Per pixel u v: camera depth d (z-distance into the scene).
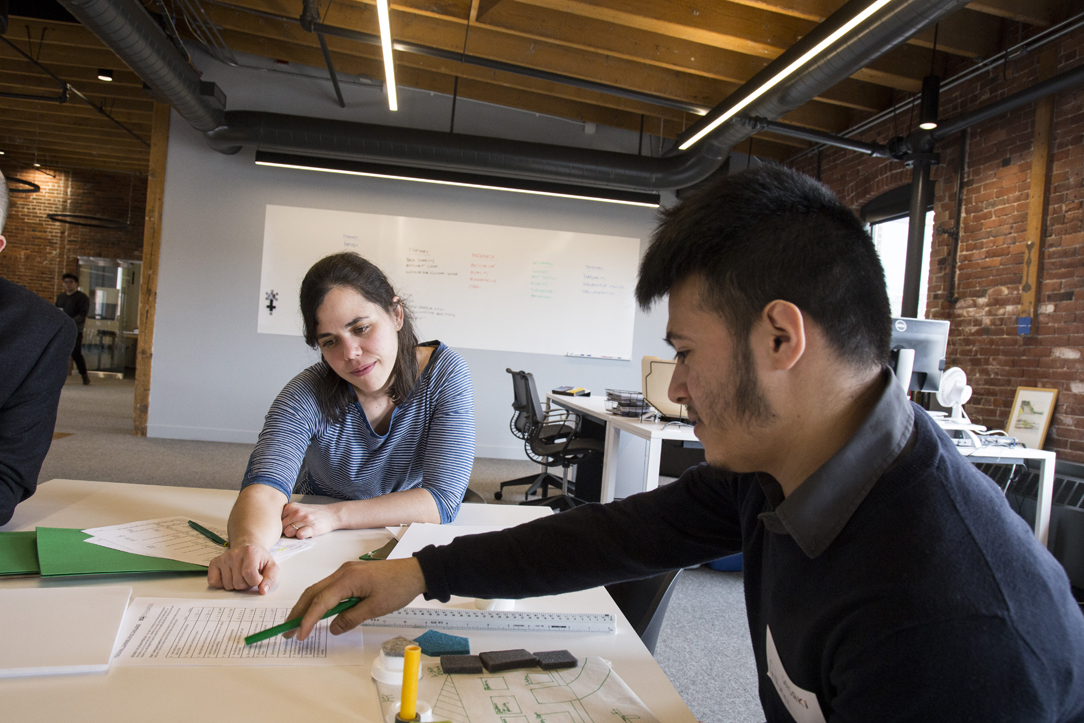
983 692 0.41
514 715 0.61
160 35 4.11
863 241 0.54
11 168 10.01
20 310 1.12
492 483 4.92
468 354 5.98
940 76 4.53
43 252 10.32
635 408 3.43
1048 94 3.61
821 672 0.53
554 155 5.29
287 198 5.78
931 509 0.47
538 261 6.04
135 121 7.55
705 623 2.58
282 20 5.00
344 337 1.30
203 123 5.00
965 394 3.36
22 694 0.59
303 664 0.70
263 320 5.75
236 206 5.73
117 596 0.79
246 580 0.89
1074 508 3.27
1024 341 3.88
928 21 3.00
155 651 0.69
